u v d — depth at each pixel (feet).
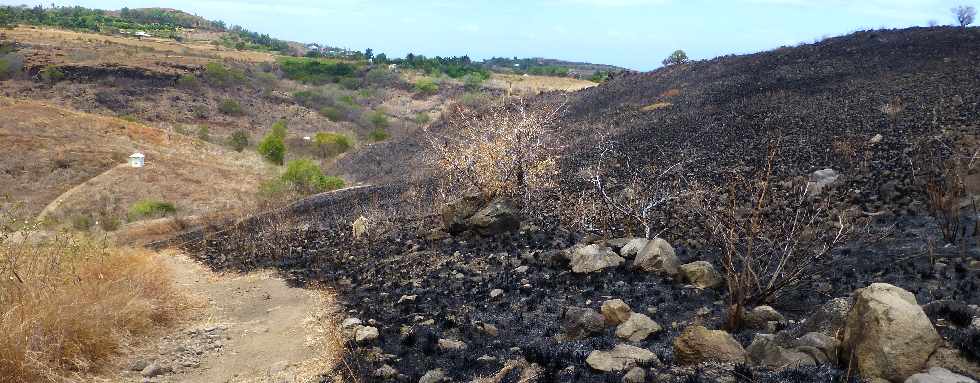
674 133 88.33
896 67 101.50
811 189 44.34
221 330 26.58
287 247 48.29
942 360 14.20
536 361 19.02
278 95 317.01
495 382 17.81
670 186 53.26
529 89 240.32
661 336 20.88
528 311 25.85
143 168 127.13
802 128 73.10
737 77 127.65
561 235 40.09
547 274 31.45
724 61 152.76
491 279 31.60
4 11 494.18
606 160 76.48
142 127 160.66
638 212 38.73
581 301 26.30
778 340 17.11
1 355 17.93
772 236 33.01
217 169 136.36
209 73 312.71
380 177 121.49
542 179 49.62
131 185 117.08
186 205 107.45
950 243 28.02
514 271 32.55
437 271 34.96
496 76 385.50
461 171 50.11
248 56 448.65
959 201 33.47
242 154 161.99
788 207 40.27
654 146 81.15
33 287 24.73
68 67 282.15
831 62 118.52
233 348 24.23
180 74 299.79
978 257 25.04
